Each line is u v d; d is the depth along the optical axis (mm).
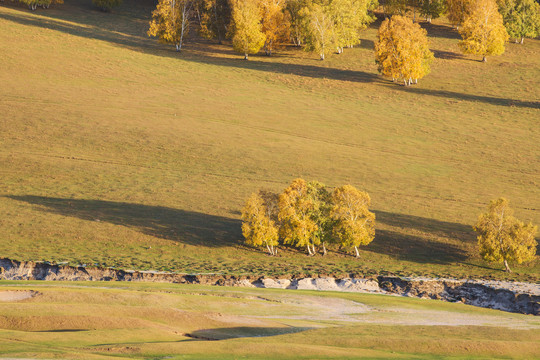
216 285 53844
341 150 105438
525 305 55875
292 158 100625
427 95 135500
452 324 41750
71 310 33906
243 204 82312
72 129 105875
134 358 26047
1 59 136375
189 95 129375
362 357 27953
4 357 23922
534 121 119938
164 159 97812
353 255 70375
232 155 100625
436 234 75250
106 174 90500
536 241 71625
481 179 95375
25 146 97625
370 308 46281
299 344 29984
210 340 31406
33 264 58844
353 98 133250
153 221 75312
